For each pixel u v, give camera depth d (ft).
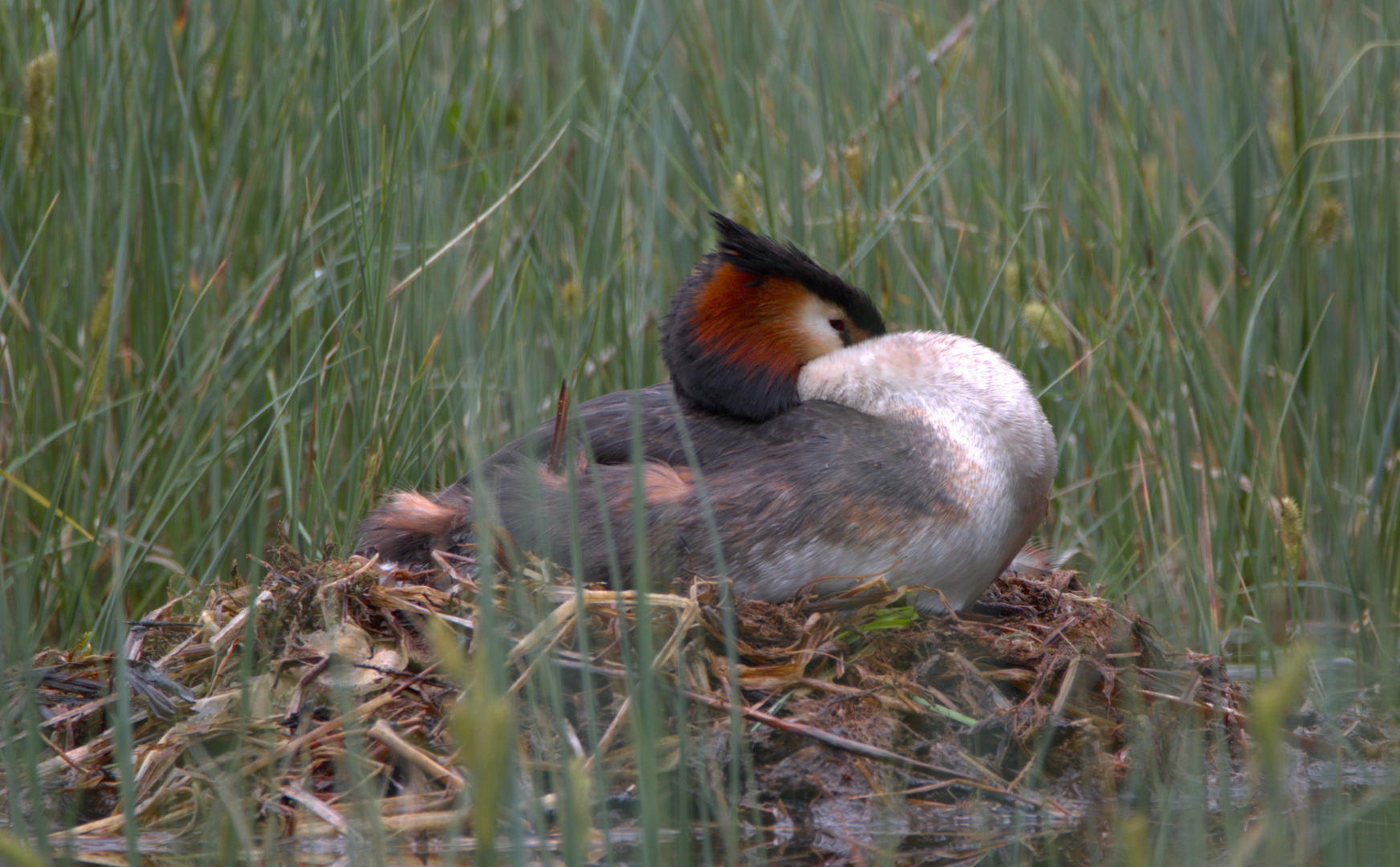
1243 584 29.35
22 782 19.71
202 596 25.73
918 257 33.19
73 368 29.89
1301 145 30.86
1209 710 22.27
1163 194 33.14
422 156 32.17
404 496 24.43
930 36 35.81
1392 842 17.17
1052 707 20.81
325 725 19.07
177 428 29.81
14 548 28.40
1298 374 28.89
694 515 22.00
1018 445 23.58
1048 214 33.50
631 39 30.63
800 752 19.49
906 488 22.20
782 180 33.73
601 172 30.32
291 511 26.89
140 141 29.48
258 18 32.30
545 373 31.68
